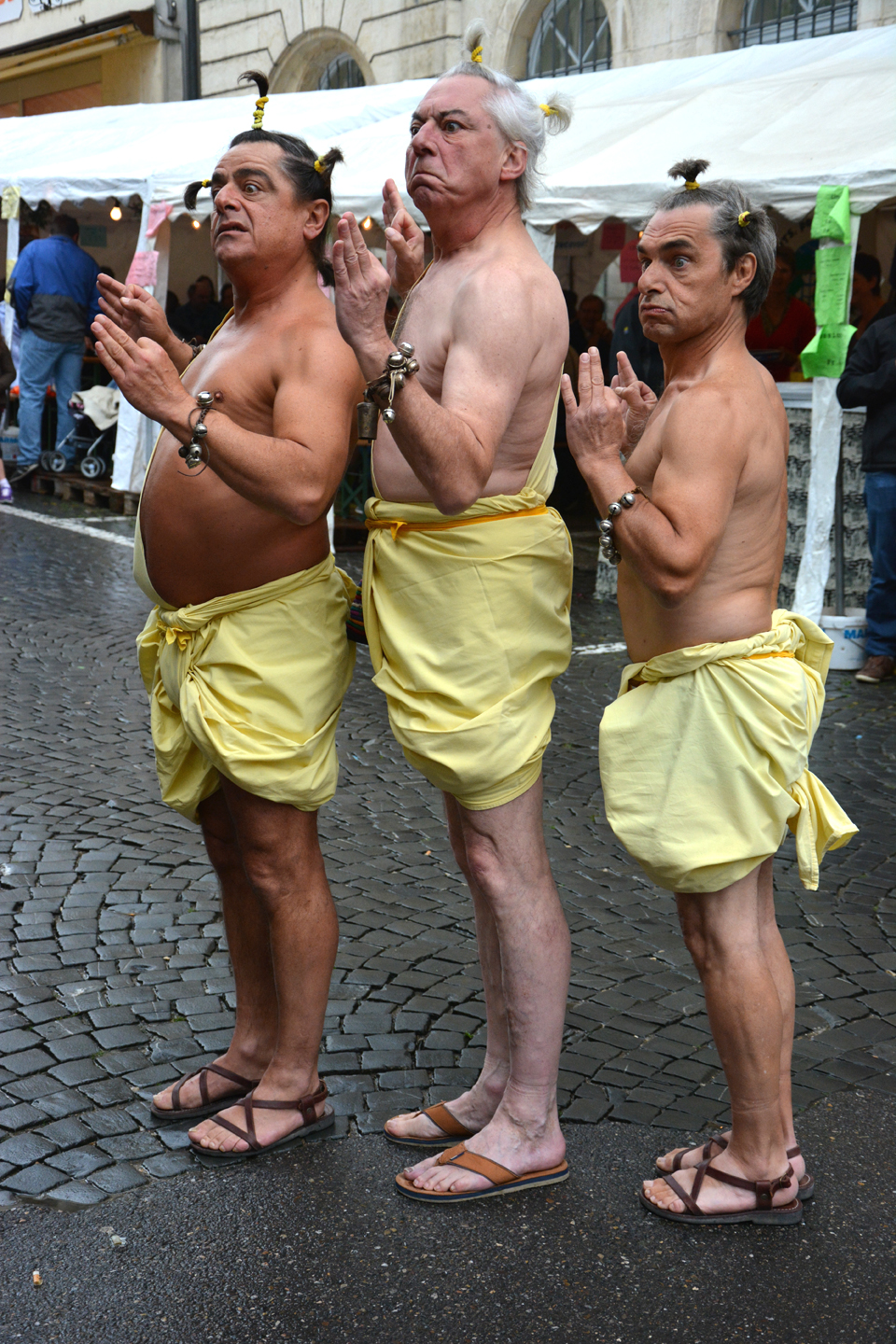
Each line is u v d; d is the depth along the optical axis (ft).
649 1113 8.56
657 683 7.27
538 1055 7.64
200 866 12.67
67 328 37.35
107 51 65.82
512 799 7.41
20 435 38.52
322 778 7.82
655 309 6.91
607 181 22.76
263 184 7.50
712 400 6.77
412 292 7.37
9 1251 7.04
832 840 7.38
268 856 7.85
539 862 7.59
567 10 47.50
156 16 62.13
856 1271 7.02
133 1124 8.32
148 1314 6.59
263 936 8.43
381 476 7.41
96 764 15.67
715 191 6.88
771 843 7.03
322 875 8.15
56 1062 9.05
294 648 7.77
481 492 7.00
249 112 37.96
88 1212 7.40
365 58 53.98
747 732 6.97
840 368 20.56
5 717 17.43
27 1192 7.58
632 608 7.43
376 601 7.48
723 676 6.98
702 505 6.61
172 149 34.58
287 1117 8.11
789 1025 7.48
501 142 7.04
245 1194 7.61
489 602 7.18
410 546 7.25
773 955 7.40
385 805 14.58
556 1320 6.61
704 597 7.02
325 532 8.02
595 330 39.17
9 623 22.67
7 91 75.10
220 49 61.05
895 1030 9.77
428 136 7.00
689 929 7.34
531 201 7.38
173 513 7.68
